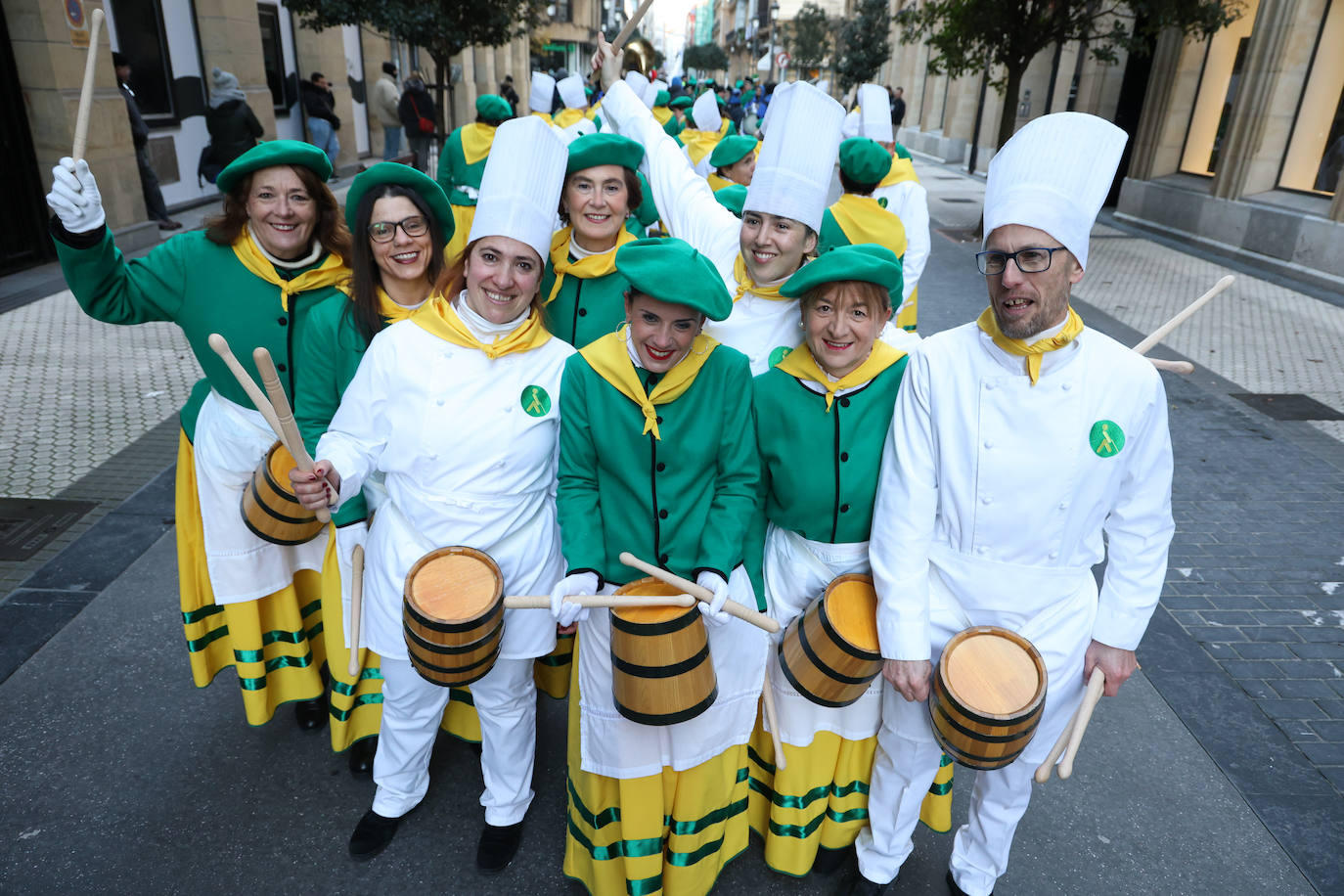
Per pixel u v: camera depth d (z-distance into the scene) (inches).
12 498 184.5
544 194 87.4
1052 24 479.8
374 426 92.1
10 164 352.5
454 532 92.5
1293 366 303.9
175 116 484.7
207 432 108.7
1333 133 424.5
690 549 87.1
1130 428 80.0
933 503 84.9
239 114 427.5
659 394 84.1
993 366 80.9
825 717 95.6
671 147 126.2
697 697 81.3
